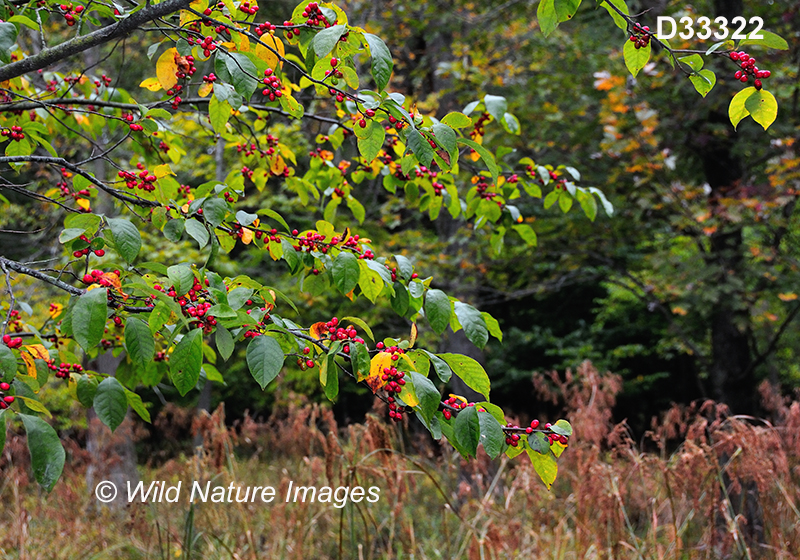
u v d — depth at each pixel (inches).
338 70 78.1
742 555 158.7
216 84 80.1
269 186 342.0
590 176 283.4
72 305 77.9
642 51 76.3
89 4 96.2
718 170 281.9
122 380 110.0
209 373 114.8
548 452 74.7
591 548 165.2
